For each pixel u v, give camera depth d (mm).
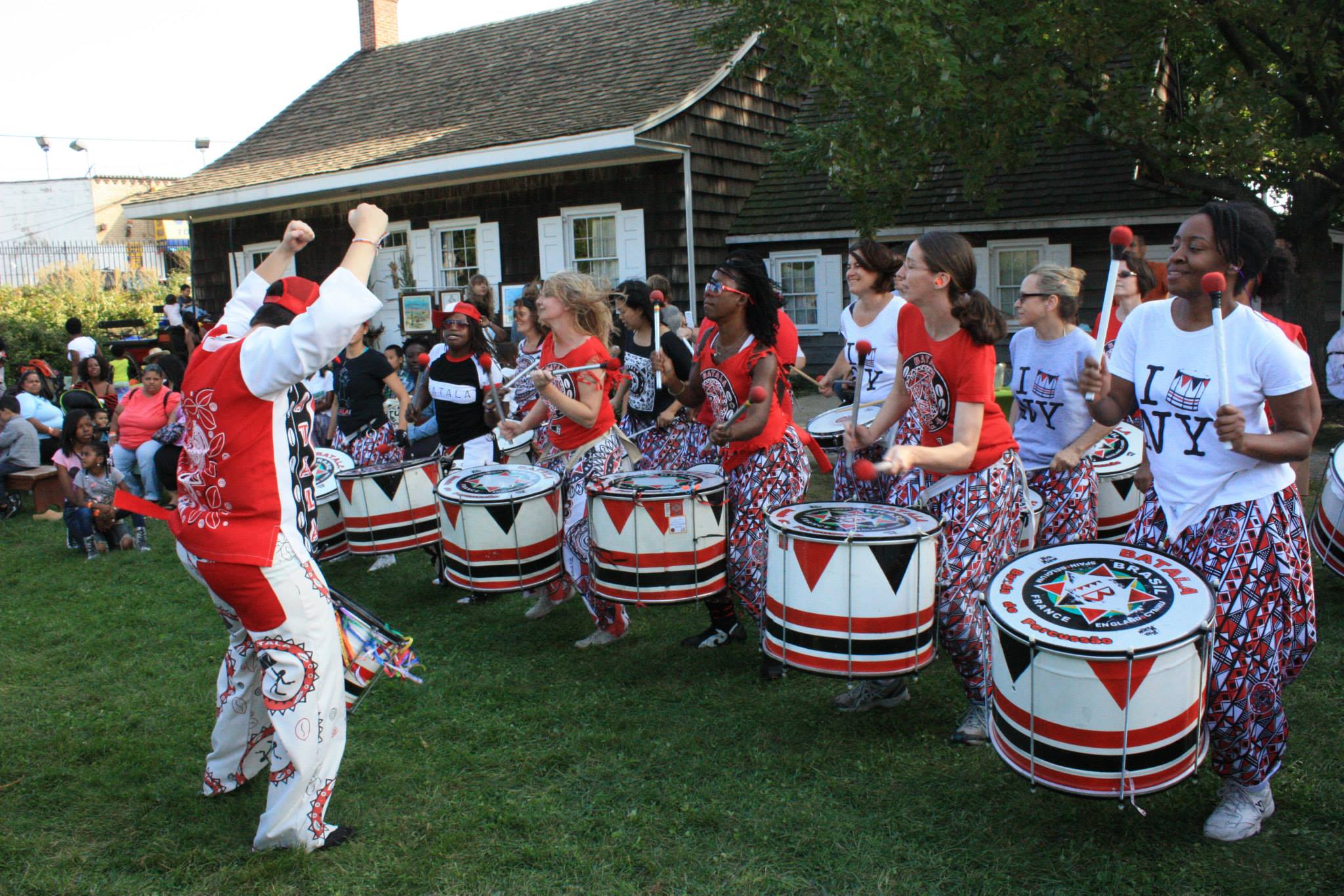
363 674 3361
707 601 4801
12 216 41188
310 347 2861
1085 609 2789
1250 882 2816
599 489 4336
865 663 3461
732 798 3414
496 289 14414
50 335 19141
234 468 2936
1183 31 8766
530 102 14344
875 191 13281
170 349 15422
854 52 8500
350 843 3211
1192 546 2965
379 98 17562
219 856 3174
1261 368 2818
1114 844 3049
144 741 4031
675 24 15102
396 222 15438
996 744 2961
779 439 4383
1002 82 8781
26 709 4430
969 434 3408
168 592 6246
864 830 3188
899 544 3389
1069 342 4273
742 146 14070
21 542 7961
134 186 42625
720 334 4453
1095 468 4766
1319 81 8938
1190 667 2660
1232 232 2797
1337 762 3432
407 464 5578
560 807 3400
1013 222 12266
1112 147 9617
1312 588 2947
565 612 5477
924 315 3549
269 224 17188
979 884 2895
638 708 4156
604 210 13508
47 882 3053
